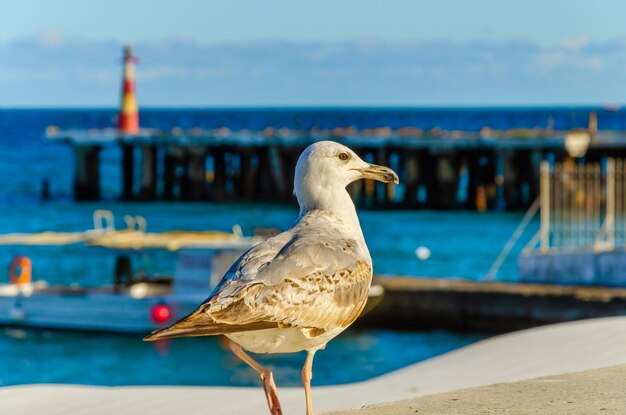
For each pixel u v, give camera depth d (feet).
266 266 17.94
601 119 541.75
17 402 32.45
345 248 18.90
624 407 22.41
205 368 57.72
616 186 86.89
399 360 59.52
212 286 69.77
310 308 17.93
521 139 167.43
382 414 22.79
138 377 56.85
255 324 17.42
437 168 173.99
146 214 174.09
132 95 202.08
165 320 69.26
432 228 148.36
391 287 71.05
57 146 359.46
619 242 83.25
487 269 110.63
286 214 171.94
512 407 22.93
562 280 75.25
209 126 481.46
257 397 32.76
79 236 80.53
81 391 33.91
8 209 183.32
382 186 178.09
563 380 26.16
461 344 64.95
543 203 80.23
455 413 22.58
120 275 76.69
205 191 190.49
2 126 510.58
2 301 72.49
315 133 184.14
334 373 55.72
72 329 70.85
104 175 266.36
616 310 66.13
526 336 39.86
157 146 192.85
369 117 637.71
